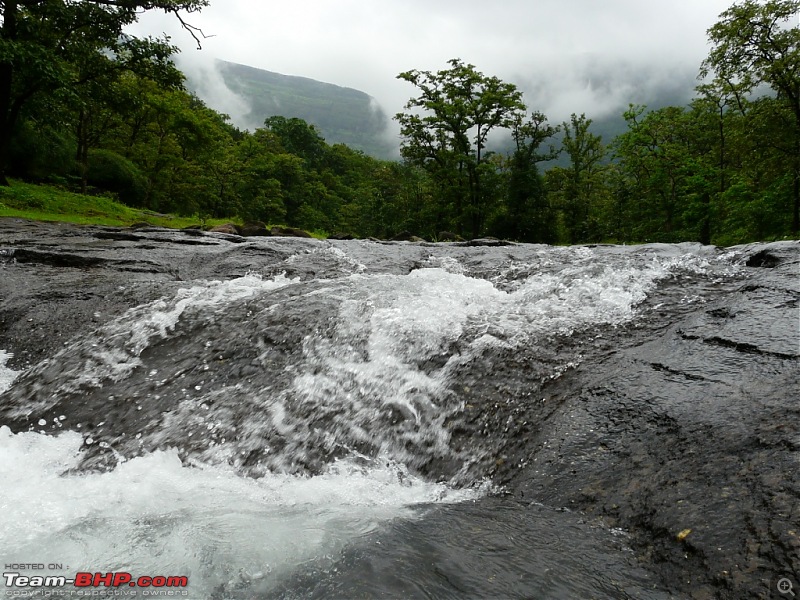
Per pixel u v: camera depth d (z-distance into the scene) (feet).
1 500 8.35
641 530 6.70
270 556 6.68
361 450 9.74
